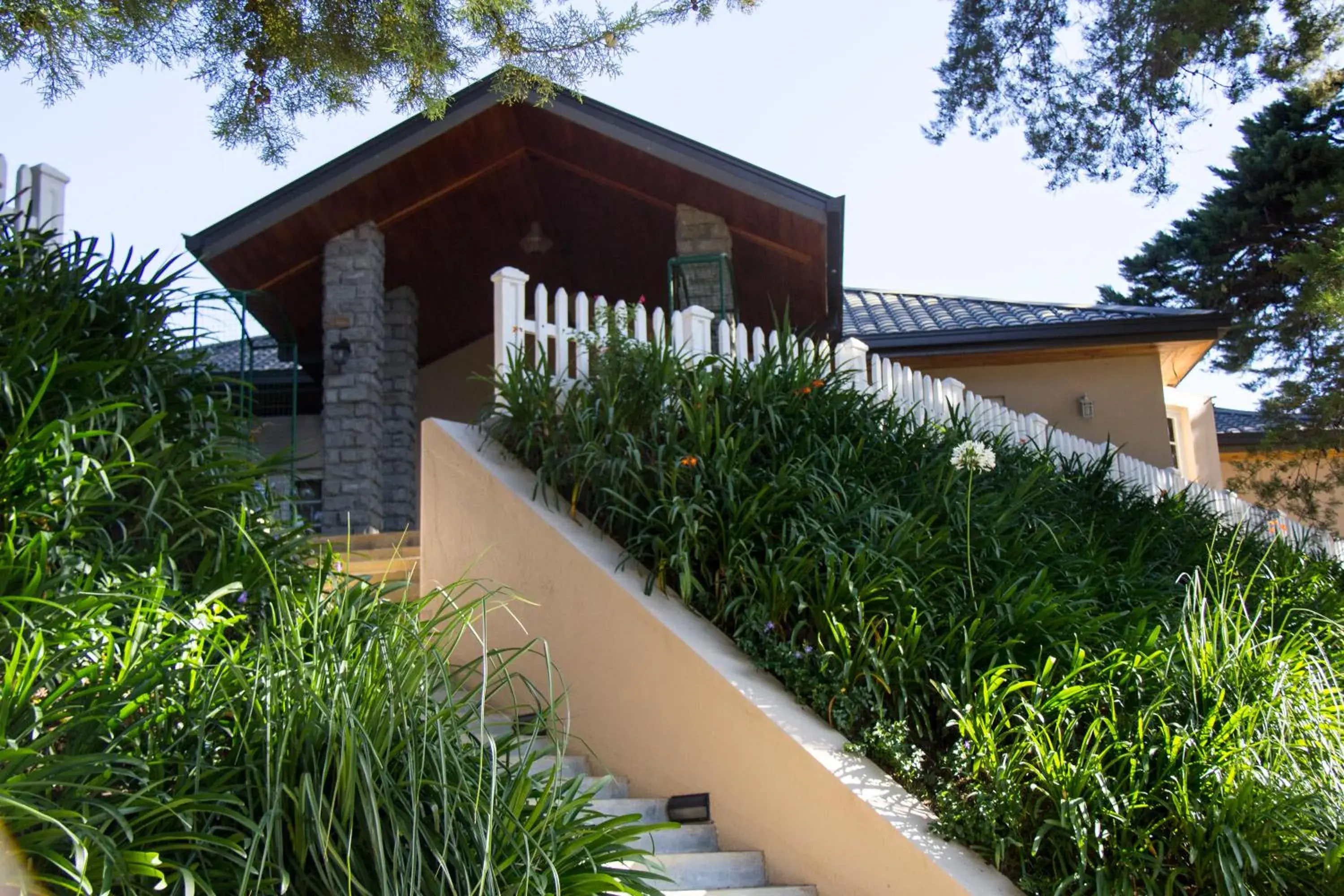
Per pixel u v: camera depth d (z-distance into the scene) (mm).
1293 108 24734
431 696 3617
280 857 2863
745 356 7523
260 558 3943
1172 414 15797
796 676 4945
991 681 4707
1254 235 24797
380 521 10914
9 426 4090
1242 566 7688
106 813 2779
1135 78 12484
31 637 3121
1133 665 4914
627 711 5383
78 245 4965
